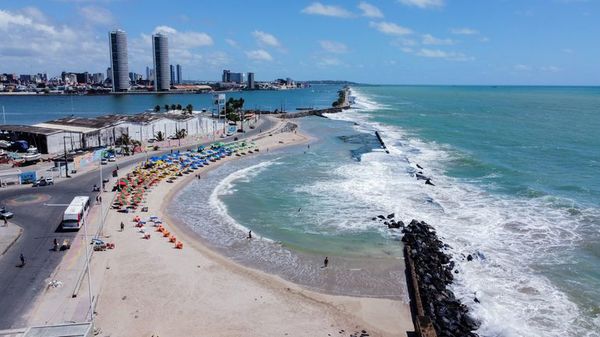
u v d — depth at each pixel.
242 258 48.31
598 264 46.22
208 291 40.38
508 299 40.00
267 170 90.00
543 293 40.84
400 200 68.31
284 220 60.22
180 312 36.69
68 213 51.41
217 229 56.69
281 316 36.91
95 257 45.53
